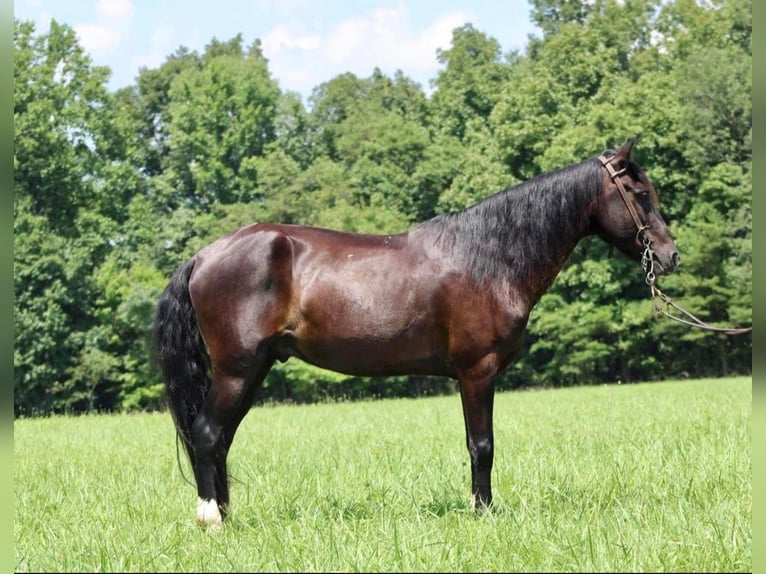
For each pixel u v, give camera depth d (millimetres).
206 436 7055
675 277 40375
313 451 12289
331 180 50312
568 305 41906
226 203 53406
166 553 6055
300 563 5676
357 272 7074
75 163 47281
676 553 5723
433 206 50125
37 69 46781
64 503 8484
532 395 29812
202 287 7113
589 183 7422
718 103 41188
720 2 49125
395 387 43469
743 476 8070
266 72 59125
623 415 16562
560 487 8031
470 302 7055
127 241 48719
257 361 7074
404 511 7246
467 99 54688
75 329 42938
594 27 48875
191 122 54906
